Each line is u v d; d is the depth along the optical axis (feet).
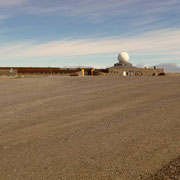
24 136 18.67
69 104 34.06
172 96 36.63
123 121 21.49
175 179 10.21
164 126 18.92
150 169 11.34
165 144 14.69
